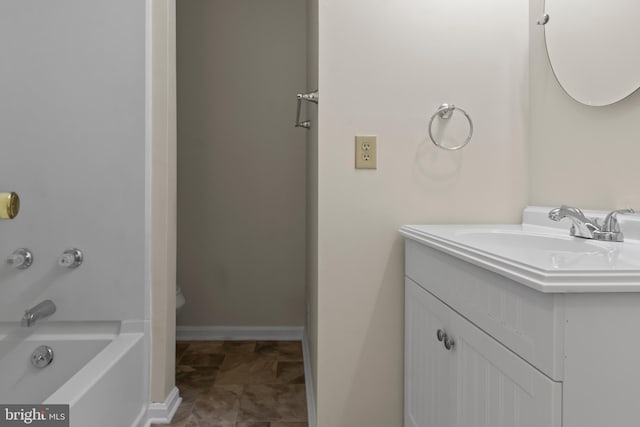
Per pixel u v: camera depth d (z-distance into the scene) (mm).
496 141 1519
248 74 2844
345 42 1480
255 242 2867
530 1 1517
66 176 1792
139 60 1782
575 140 1271
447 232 1238
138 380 1722
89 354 1759
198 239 2848
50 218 1793
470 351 951
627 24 1058
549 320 659
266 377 2230
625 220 1045
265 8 2844
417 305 1336
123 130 1791
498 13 1518
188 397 2000
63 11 1775
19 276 1790
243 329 2855
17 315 1786
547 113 1412
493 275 840
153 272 1820
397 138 1491
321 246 1488
